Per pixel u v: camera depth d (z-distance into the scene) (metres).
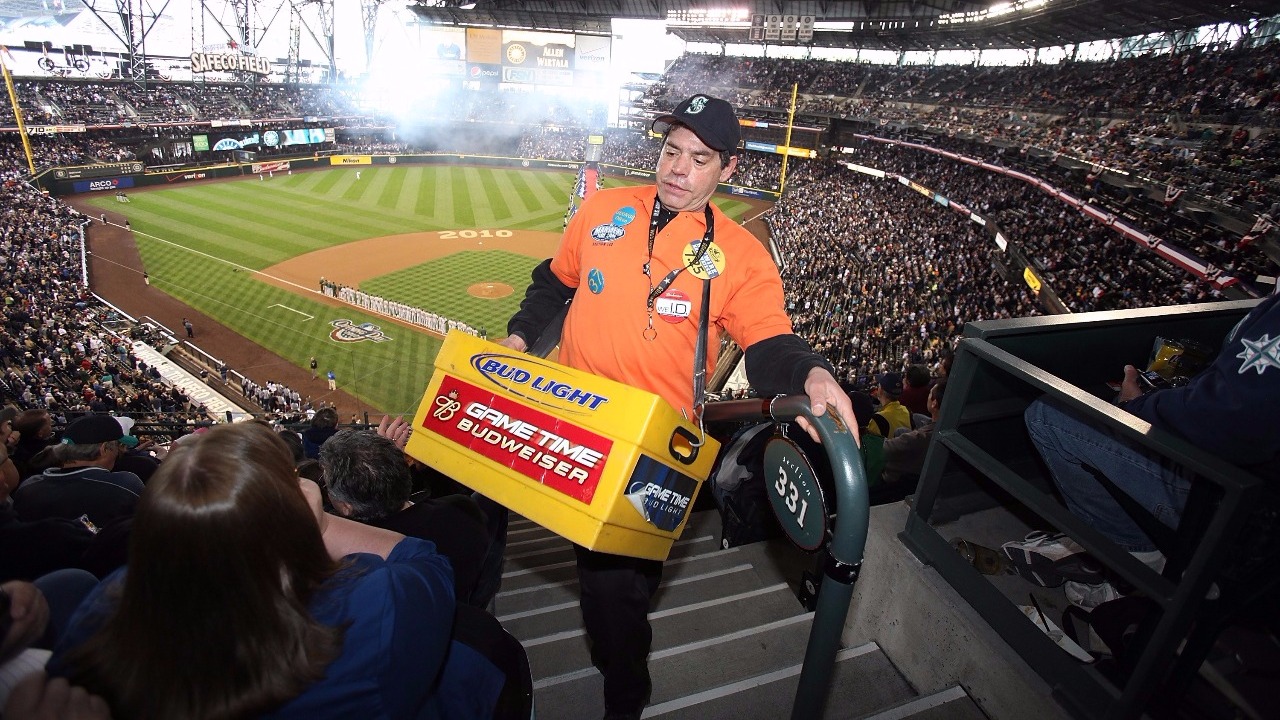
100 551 2.91
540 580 4.93
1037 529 3.37
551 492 1.84
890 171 50.62
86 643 1.39
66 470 4.56
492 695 2.14
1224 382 1.96
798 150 62.03
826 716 2.82
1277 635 2.16
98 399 18.30
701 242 2.17
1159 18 34.50
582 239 2.39
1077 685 2.21
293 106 66.56
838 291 28.58
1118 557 2.06
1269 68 27.20
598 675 3.18
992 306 23.91
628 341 2.15
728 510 4.64
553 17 74.00
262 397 20.05
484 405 2.09
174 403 18.94
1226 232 19.42
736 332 2.20
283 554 1.36
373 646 1.50
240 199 45.88
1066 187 29.44
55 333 21.80
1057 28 41.62
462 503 3.35
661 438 1.81
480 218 45.34
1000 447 3.46
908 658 2.98
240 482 1.29
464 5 74.31
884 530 3.13
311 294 29.75
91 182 44.34
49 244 30.61
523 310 2.59
